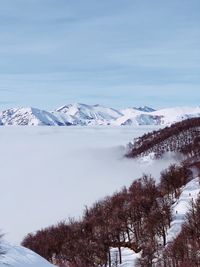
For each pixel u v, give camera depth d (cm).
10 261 4638
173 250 12825
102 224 17788
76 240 16538
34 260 4900
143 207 18662
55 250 17000
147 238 15838
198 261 11600
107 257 15688
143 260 13762
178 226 15788
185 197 19700
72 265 15288
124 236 17812
